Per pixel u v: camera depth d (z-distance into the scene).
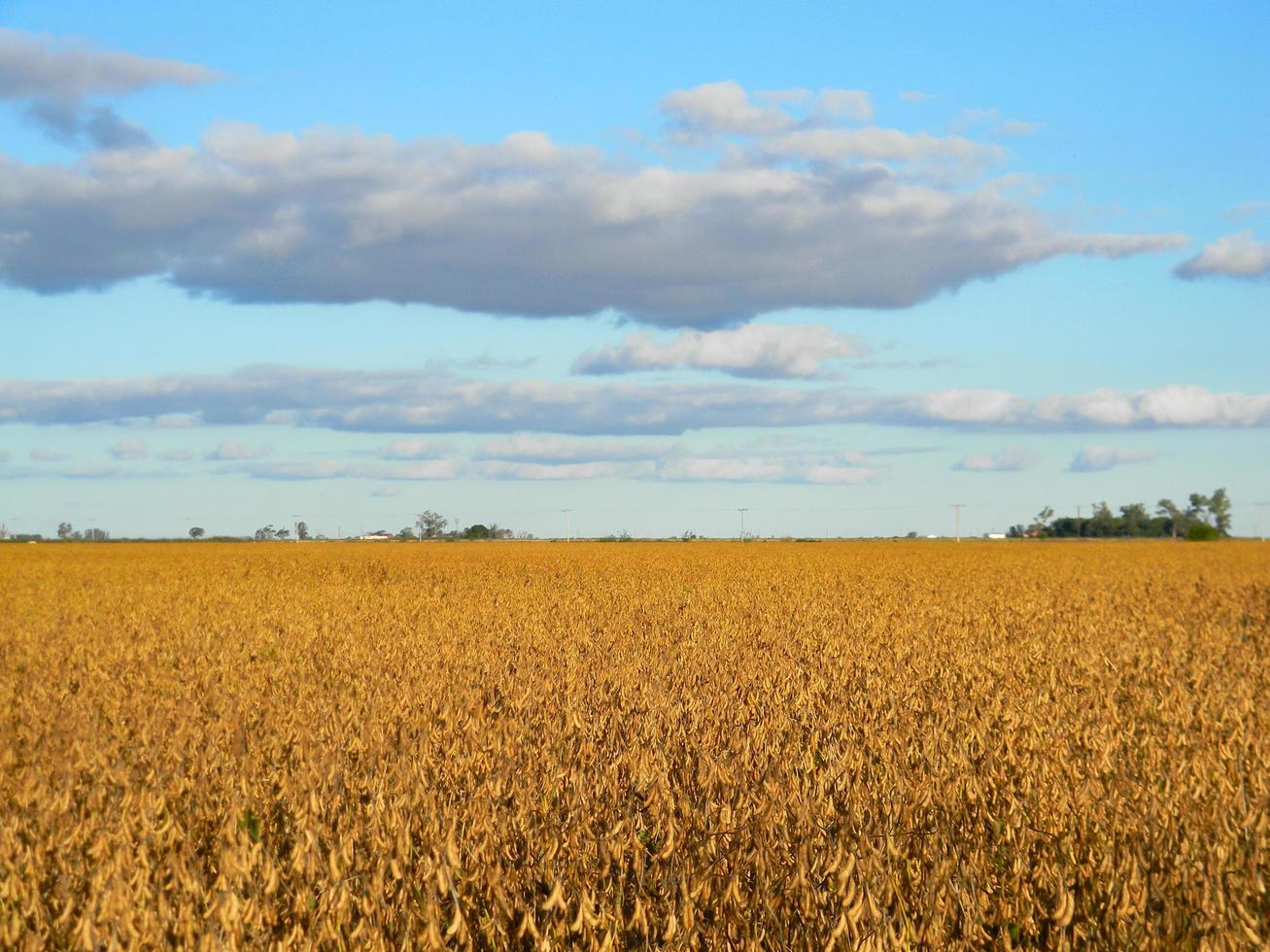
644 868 5.12
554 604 24.95
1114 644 16.89
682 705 10.11
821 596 27.09
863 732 8.69
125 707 10.70
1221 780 6.73
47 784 6.77
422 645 16.42
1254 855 5.23
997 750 7.62
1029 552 64.94
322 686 12.28
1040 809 6.07
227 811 6.04
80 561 52.50
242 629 19.45
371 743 7.87
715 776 6.53
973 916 4.65
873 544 92.44
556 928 4.59
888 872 4.81
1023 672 13.47
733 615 21.95
